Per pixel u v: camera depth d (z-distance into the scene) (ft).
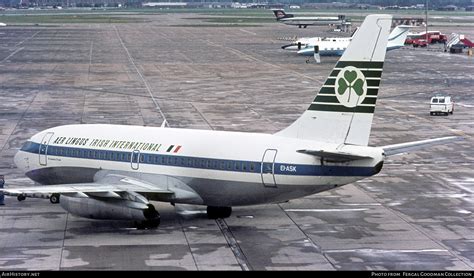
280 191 164.35
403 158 255.09
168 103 380.37
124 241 158.20
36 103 374.84
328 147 161.89
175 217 178.60
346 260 145.79
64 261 144.05
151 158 177.78
